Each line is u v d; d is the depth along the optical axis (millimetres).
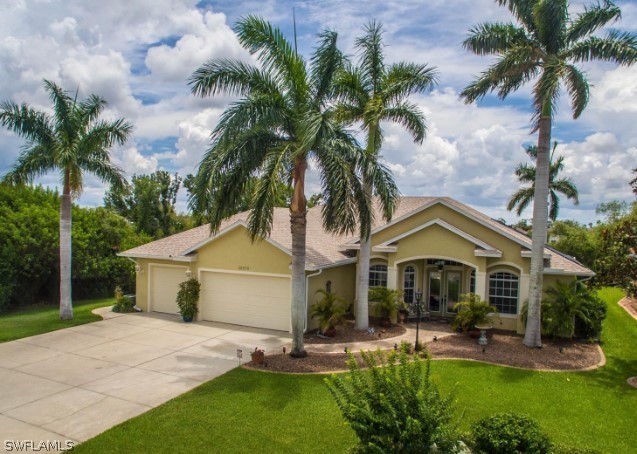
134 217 40469
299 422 9289
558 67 14680
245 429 8969
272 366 12961
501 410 10156
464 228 19156
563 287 17156
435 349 15367
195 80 13406
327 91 14320
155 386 11367
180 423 9211
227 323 18891
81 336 16469
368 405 6840
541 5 14891
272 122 13109
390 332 17844
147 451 8125
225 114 12695
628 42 14891
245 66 13703
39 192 27516
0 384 11461
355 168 13617
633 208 26094
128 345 15297
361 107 17328
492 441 6918
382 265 21094
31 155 18406
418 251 19344
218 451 8125
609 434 9109
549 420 9711
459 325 17375
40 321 18844
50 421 9328
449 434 6785
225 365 13117
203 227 23734
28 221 24344
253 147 13188
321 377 12070
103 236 28234
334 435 8734
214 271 19125
